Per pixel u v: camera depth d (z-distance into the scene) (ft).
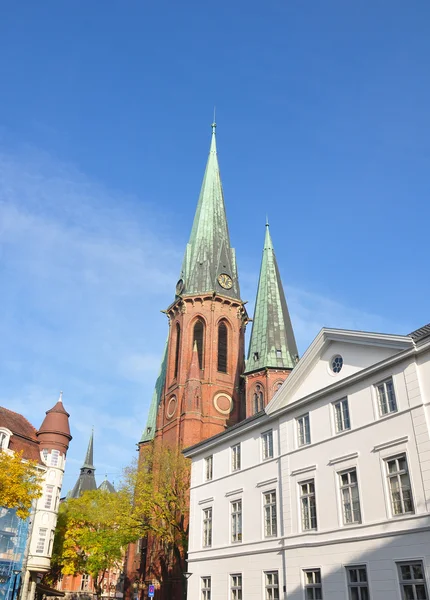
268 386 241.14
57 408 230.48
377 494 89.20
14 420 216.95
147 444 287.48
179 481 168.25
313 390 110.42
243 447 128.98
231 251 309.63
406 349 90.02
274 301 265.34
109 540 203.72
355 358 101.81
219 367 271.69
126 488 170.71
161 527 162.40
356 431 96.94
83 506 244.83
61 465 222.07
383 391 94.73
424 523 79.92
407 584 80.38
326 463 101.55
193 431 244.42
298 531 103.76
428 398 85.81
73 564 251.39
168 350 286.46
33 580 203.41
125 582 245.24
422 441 84.07
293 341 258.78
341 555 92.12
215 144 340.80
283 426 115.85
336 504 96.43
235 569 118.73
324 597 93.15
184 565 161.17
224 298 283.59
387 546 84.53
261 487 118.42
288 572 102.73
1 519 180.45
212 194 319.68
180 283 294.87
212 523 131.95
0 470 133.49
